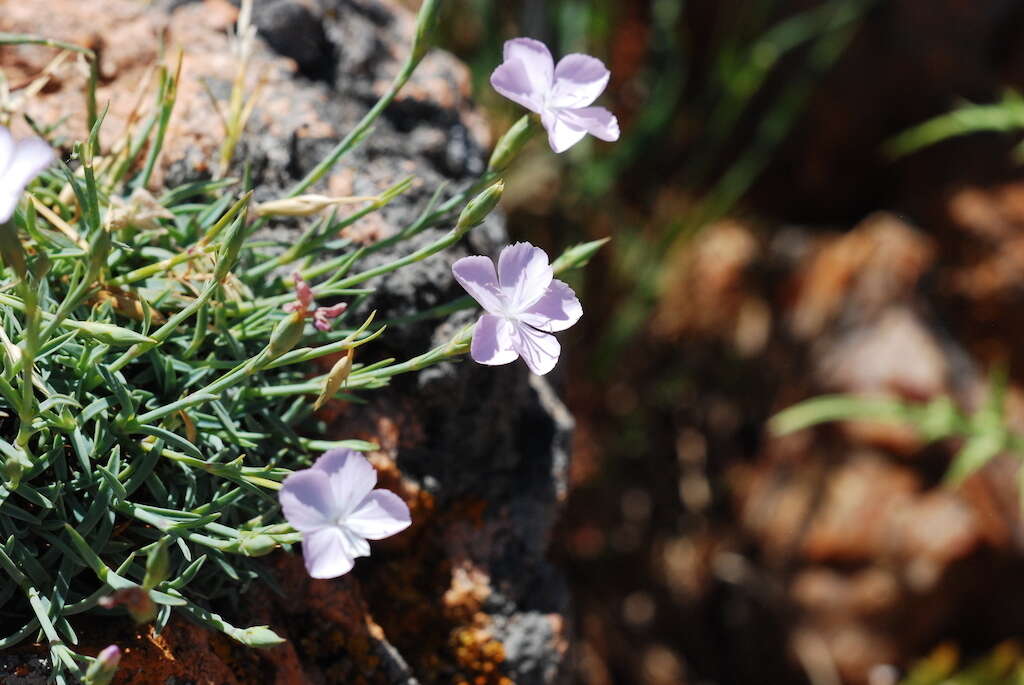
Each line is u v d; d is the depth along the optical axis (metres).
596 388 0.70
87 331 0.36
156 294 0.39
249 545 0.36
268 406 0.40
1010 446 0.52
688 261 0.72
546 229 0.70
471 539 0.43
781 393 0.67
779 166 0.76
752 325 0.70
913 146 0.62
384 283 0.42
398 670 0.41
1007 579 0.60
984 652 0.61
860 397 0.63
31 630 0.36
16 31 0.44
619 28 0.75
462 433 0.43
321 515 0.34
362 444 0.39
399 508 0.34
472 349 0.36
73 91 0.43
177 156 0.42
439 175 0.45
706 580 0.66
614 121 0.37
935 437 0.56
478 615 0.43
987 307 0.66
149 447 0.37
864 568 0.61
